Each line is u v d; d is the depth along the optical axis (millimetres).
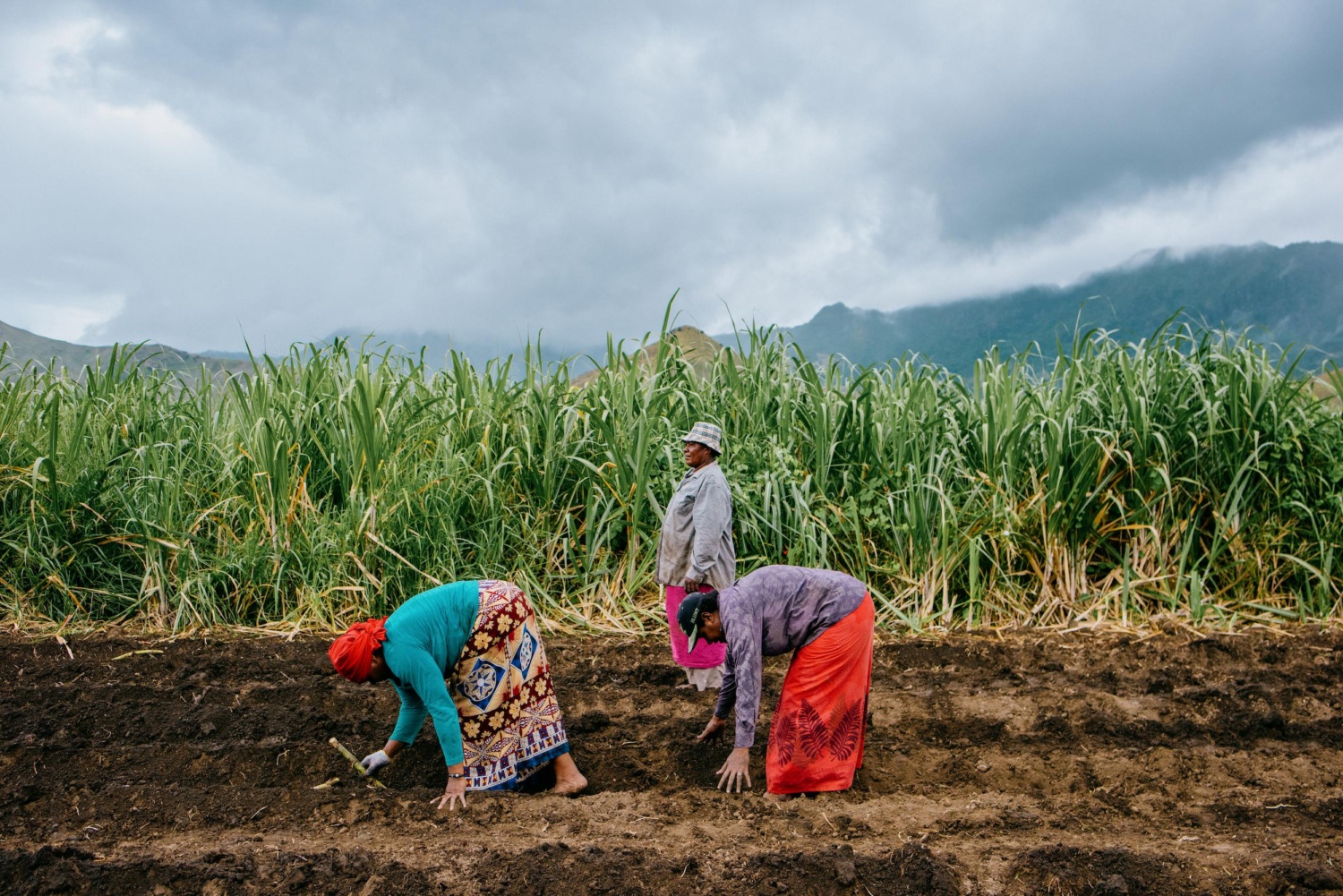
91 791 3639
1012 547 6020
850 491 6293
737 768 3688
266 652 5312
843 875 2928
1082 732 4340
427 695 3439
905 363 6703
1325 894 2867
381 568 5863
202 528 6172
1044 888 2920
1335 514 6316
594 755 4145
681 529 4734
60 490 6055
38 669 5062
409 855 3074
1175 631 5781
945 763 4051
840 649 3619
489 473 6066
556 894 2850
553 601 5988
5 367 6586
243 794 3553
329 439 6281
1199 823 3449
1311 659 5332
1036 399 6484
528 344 6535
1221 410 6406
